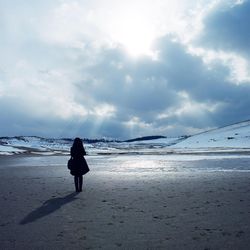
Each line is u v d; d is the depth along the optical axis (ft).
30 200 41.57
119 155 210.18
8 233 26.07
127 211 33.55
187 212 32.63
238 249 21.39
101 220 29.86
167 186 52.37
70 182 61.77
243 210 33.19
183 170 84.58
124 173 78.84
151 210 33.86
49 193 47.67
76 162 48.37
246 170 80.74
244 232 25.27
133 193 45.57
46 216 31.94
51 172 86.22
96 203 38.45
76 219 30.45
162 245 22.44
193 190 47.34
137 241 23.39
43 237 24.80
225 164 103.04
